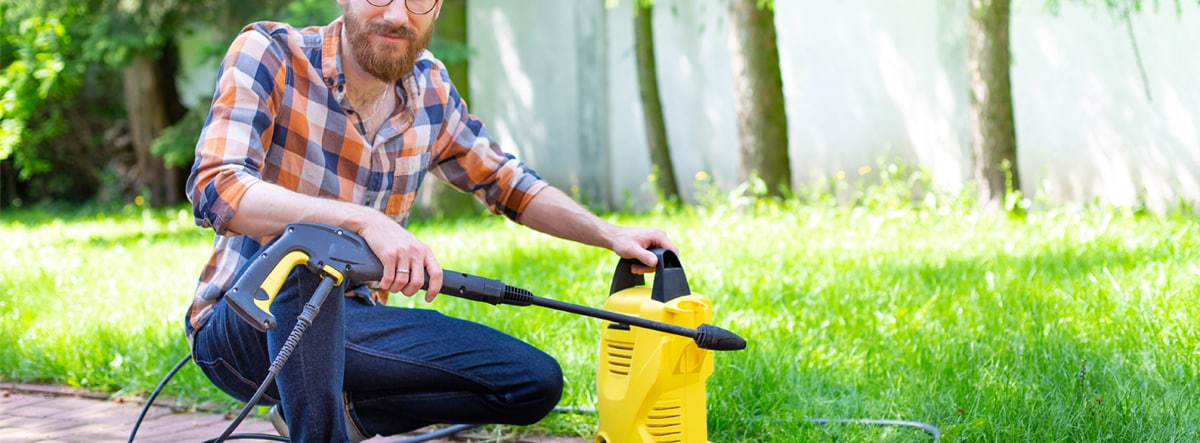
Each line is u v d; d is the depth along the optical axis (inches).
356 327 90.7
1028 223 293.0
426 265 78.0
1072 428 110.6
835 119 450.3
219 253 93.7
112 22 513.7
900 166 424.5
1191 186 364.8
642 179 505.7
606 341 90.0
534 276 238.7
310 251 77.2
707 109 484.1
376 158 93.7
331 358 82.4
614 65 508.4
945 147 419.8
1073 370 131.6
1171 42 364.5
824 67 451.2
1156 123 370.6
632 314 86.5
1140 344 143.4
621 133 509.7
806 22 453.7
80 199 707.4
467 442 124.3
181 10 514.6
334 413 83.4
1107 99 381.1
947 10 414.3
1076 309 167.2
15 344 177.9
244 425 135.9
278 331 82.2
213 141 84.4
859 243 270.8
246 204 80.7
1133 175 377.4
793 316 176.9
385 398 92.0
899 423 117.9
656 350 83.7
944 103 418.6
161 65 630.5
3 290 243.3
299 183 91.7
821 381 136.6
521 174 102.1
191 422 139.1
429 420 94.2
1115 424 109.3
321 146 91.5
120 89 695.1
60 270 279.6
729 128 477.7
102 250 353.4
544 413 93.4
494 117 550.6
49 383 164.7
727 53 474.9
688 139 491.8
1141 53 371.9
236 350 88.9
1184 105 363.6
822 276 218.4
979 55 336.8
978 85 337.7
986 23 334.0
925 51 422.6
